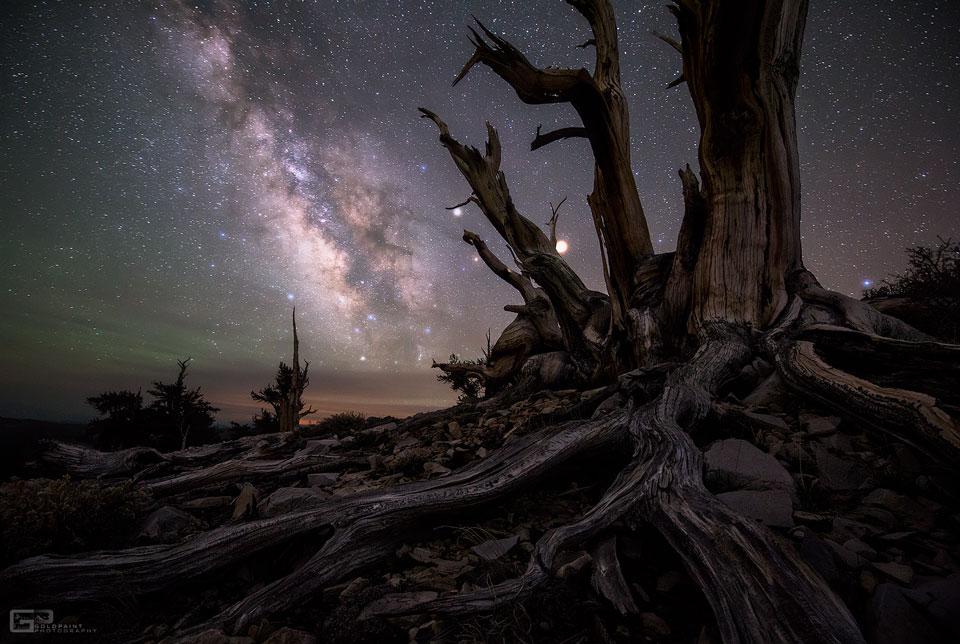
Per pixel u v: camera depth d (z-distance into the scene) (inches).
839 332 177.0
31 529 119.7
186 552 109.7
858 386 139.6
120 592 103.4
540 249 437.7
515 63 296.2
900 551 83.8
